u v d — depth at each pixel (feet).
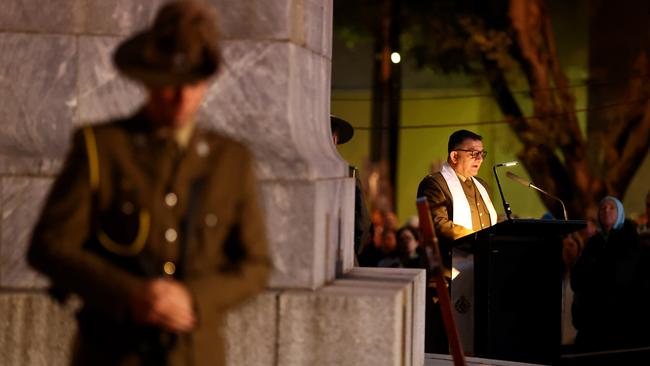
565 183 118.83
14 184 30.78
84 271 20.39
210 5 32.01
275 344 30.07
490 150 120.37
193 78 20.40
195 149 21.13
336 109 122.72
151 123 21.09
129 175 20.88
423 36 121.70
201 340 20.98
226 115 31.94
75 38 32.07
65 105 31.99
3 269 30.66
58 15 32.12
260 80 31.91
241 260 21.36
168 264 20.92
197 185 21.01
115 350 20.92
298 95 33.14
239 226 21.47
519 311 51.11
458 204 53.06
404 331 32.91
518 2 119.14
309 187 30.76
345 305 30.07
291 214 30.78
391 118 121.60
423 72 122.01
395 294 30.50
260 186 30.81
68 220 20.62
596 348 68.85
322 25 36.09
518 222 49.83
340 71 122.83
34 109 31.94
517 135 119.85
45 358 29.84
